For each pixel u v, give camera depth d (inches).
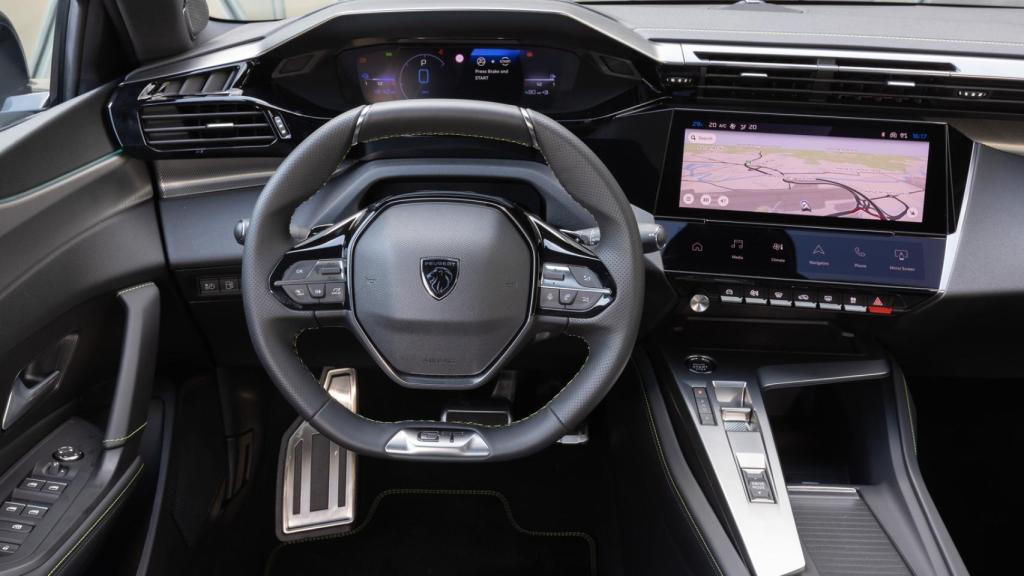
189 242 59.1
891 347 65.8
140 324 56.0
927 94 55.1
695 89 56.1
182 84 56.4
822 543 57.6
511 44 55.7
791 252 58.2
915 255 57.9
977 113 55.6
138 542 56.0
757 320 64.4
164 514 58.6
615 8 69.3
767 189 57.7
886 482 61.8
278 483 79.0
